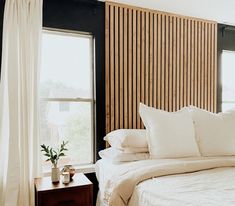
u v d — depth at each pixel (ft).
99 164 8.05
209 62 11.05
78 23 8.73
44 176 7.67
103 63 9.12
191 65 10.61
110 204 5.61
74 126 8.93
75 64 9.03
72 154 8.89
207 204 4.15
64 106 8.79
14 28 7.25
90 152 9.15
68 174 6.73
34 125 7.38
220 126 8.00
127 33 9.36
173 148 7.39
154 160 6.98
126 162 7.34
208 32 10.99
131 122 9.39
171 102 10.18
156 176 5.88
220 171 6.35
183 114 8.28
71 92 8.95
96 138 9.00
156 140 7.48
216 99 11.30
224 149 7.79
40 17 7.64
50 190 6.15
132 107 9.44
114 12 9.14
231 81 12.19
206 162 6.59
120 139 7.66
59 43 8.81
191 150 7.59
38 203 6.09
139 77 9.55
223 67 11.93
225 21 11.25
